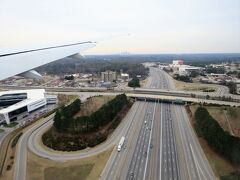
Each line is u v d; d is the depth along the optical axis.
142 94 185.12
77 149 93.00
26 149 93.62
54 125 112.75
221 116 128.50
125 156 86.94
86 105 154.12
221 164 80.44
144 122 125.00
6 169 78.12
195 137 104.62
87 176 73.62
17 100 169.12
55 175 74.31
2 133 115.19
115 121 123.94
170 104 166.00
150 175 74.62
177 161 83.38
